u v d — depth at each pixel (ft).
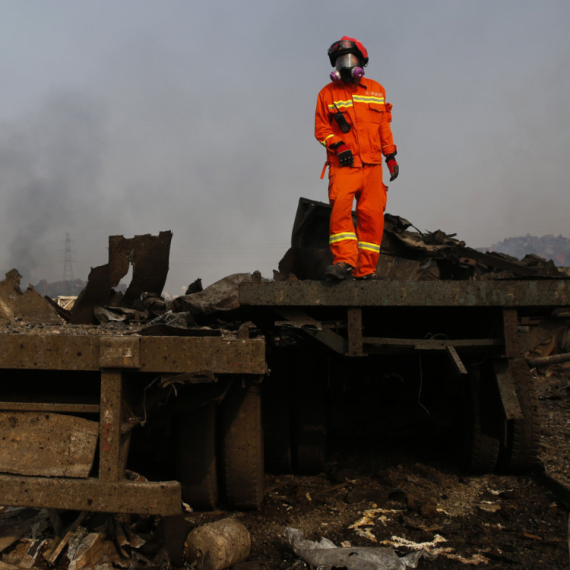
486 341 12.21
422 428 16.07
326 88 14.69
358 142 14.42
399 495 13.21
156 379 9.97
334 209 14.14
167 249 20.16
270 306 12.10
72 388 11.52
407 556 10.13
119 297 19.53
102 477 9.36
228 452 12.03
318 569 9.48
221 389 10.98
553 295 11.76
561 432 19.40
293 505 12.80
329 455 16.29
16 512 10.53
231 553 9.75
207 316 16.22
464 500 13.12
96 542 9.61
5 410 9.82
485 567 9.93
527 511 12.44
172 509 9.25
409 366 15.11
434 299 11.63
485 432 13.92
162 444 12.62
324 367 14.53
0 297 15.99
